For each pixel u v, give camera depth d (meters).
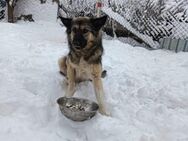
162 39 2.65
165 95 1.36
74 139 0.95
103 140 0.94
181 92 1.42
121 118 1.09
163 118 1.12
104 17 1.09
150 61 2.11
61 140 0.94
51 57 1.81
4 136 0.91
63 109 0.98
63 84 1.32
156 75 1.73
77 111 0.96
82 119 0.98
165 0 2.71
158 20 2.69
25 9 3.33
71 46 1.13
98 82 1.14
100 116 1.03
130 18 2.77
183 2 2.68
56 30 2.92
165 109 1.18
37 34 2.62
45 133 0.96
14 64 1.56
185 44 2.54
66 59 1.26
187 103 1.31
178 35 2.65
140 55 2.27
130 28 2.77
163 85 1.52
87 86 1.34
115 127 0.98
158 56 2.31
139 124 1.05
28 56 1.78
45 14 3.35
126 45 2.52
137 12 2.74
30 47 2.03
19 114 1.04
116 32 2.85
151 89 1.42
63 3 3.23
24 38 2.36
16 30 2.62
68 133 0.97
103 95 1.14
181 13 2.65
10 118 1.01
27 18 3.32
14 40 2.21
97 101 1.15
